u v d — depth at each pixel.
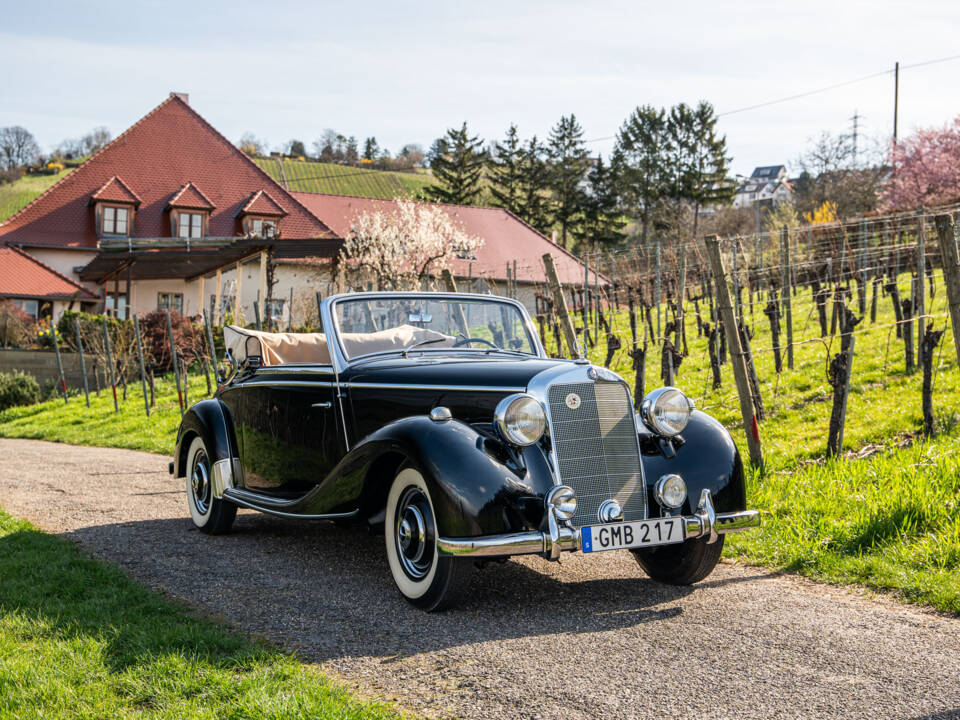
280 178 73.44
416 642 3.65
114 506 7.37
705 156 68.00
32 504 7.44
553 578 4.82
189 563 5.16
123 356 20.36
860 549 5.09
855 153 59.09
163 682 3.06
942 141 40.22
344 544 5.77
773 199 75.75
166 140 40.62
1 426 17.88
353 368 5.04
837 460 6.97
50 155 111.25
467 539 3.81
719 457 4.43
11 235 35.53
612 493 4.19
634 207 70.00
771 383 10.69
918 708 2.96
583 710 2.93
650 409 4.39
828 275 16.12
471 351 5.38
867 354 11.55
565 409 4.17
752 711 2.93
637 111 68.75
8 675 3.09
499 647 3.58
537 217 69.88
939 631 3.82
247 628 3.85
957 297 6.77
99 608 3.99
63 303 33.47
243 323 26.12
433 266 38.78
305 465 5.33
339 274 34.75
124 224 36.91
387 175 77.19
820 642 3.66
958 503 5.41
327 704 2.83
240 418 6.06
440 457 3.94
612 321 19.83
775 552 5.23
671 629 3.84
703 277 20.36
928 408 7.34
